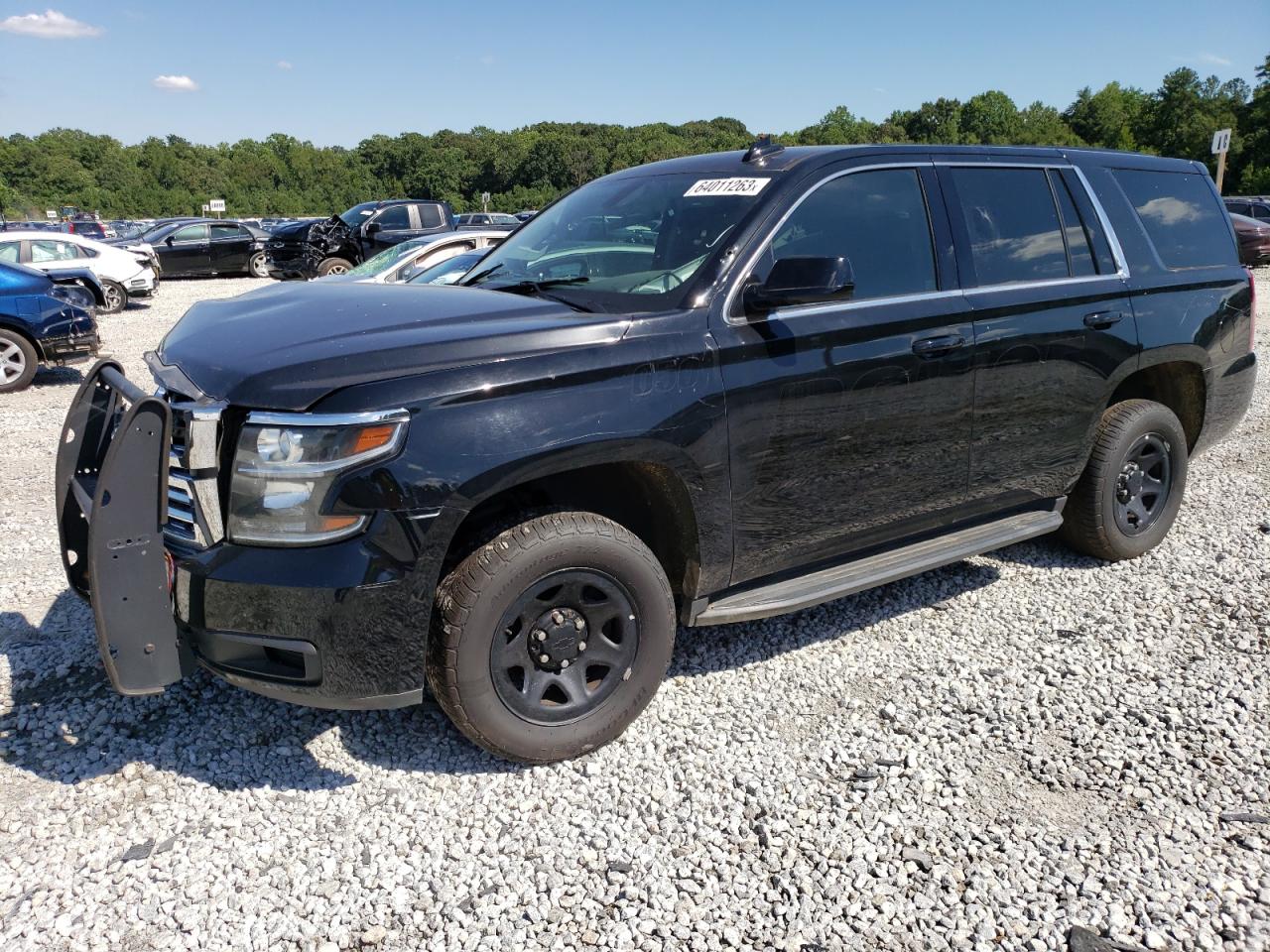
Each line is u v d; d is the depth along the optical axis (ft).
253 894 8.30
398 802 9.61
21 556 16.16
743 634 13.38
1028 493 13.84
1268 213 84.33
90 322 34.12
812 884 8.45
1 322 32.07
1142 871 8.54
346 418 8.48
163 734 10.75
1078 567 15.60
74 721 10.98
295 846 8.95
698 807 9.52
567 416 9.28
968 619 13.80
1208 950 7.64
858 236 11.72
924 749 10.51
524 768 10.17
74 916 8.02
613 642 10.33
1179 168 16.12
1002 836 9.03
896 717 11.16
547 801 9.64
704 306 10.34
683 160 13.48
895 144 12.55
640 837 9.11
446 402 8.80
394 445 8.58
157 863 8.68
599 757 10.36
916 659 12.60
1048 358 13.24
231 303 11.72
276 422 8.50
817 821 9.29
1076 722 11.00
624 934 7.88
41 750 10.43
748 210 11.05
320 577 8.53
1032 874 8.53
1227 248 16.38
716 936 7.88
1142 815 9.31
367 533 8.61
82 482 10.40
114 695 11.53
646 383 9.77
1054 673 12.13
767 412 10.60
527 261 12.61
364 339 9.20
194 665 9.34
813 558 11.82
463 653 9.20
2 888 8.36
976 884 8.41
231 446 8.72
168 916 8.05
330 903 8.23
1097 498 14.87
